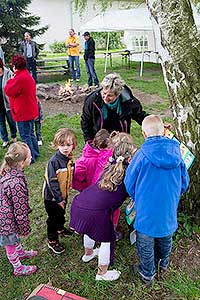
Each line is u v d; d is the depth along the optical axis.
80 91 9.31
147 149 2.53
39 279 3.03
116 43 23.17
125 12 13.18
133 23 12.43
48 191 3.08
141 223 2.66
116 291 2.86
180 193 2.72
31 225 3.80
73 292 2.87
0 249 3.43
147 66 15.01
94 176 3.20
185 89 3.20
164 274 2.98
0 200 2.84
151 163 2.50
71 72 12.32
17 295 2.89
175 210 2.70
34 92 4.91
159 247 2.86
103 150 3.16
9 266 3.20
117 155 2.85
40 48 14.36
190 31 3.20
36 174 4.99
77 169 3.20
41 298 2.31
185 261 3.12
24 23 13.71
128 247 3.32
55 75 13.27
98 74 13.20
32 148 5.25
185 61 3.15
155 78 12.10
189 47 3.17
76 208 2.84
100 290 2.86
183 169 2.68
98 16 13.70
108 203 2.77
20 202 2.82
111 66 15.01
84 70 14.26
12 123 5.75
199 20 7.97
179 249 3.24
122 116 3.29
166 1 3.21
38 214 4.00
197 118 3.23
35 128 5.90
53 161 3.05
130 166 2.62
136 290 2.84
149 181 2.54
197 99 3.20
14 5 13.42
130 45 15.68
